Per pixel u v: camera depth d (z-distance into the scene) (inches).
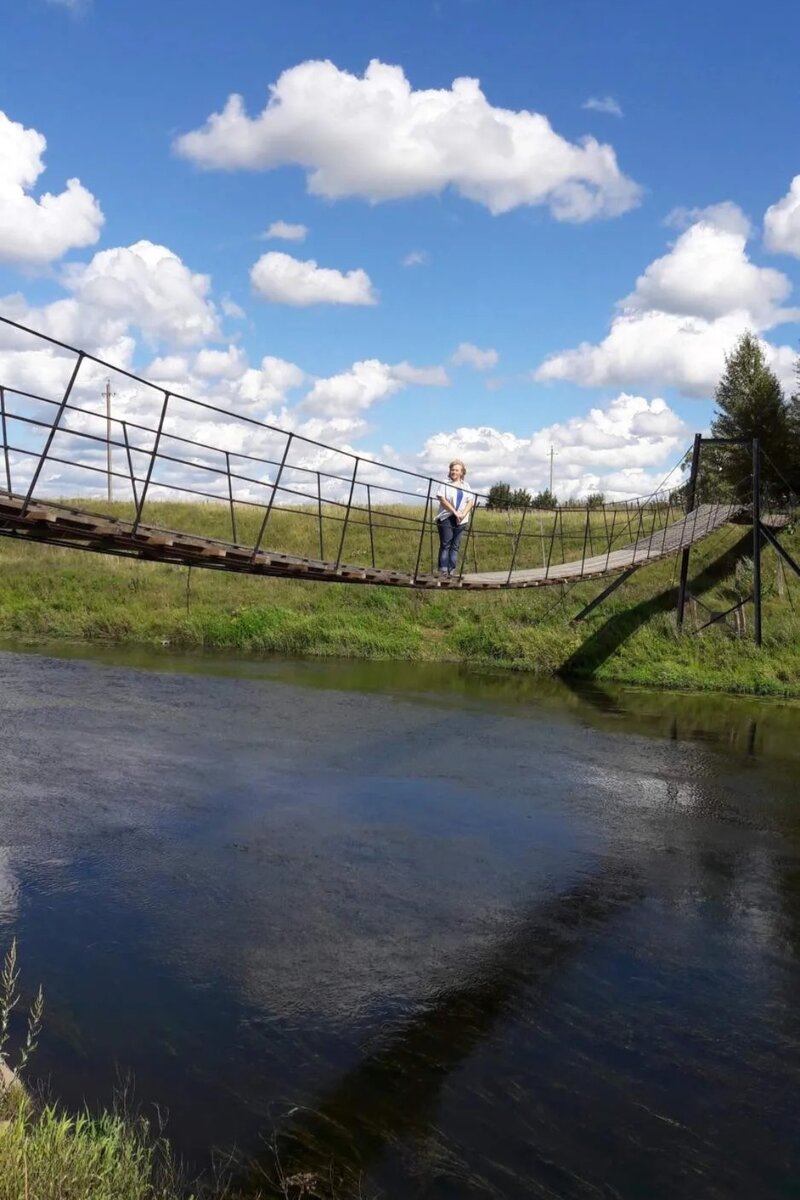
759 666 962.1
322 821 482.9
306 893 383.6
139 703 764.6
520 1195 206.4
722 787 582.6
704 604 1090.7
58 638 1142.3
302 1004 290.5
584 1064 264.1
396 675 967.0
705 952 344.8
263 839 449.4
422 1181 208.4
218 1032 270.2
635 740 704.4
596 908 383.6
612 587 1079.0
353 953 329.4
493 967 324.5
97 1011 277.7
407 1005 294.0
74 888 376.8
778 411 1440.7
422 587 513.0
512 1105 242.1
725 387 1487.5
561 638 1048.8
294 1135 222.5
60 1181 171.0
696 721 781.3
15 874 387.9
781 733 741.3
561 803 537.6
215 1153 212.1
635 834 485.7
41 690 798.5
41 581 1295.5
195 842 440.5
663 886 411.8
